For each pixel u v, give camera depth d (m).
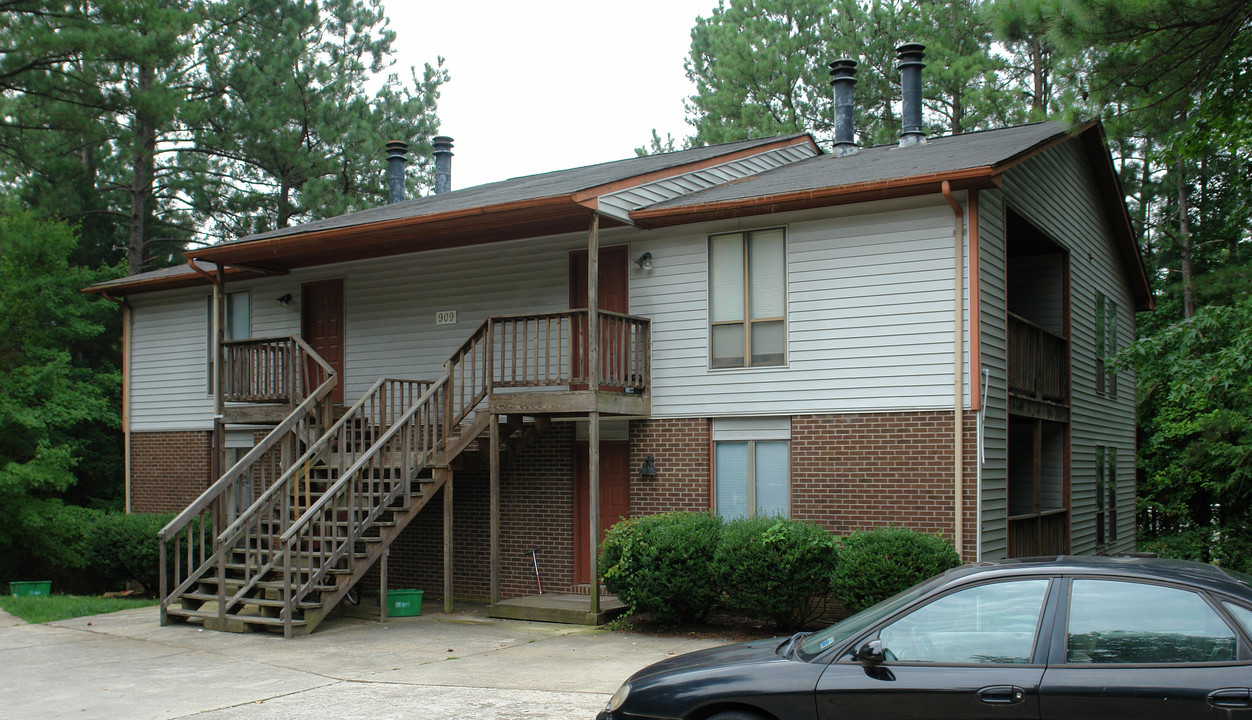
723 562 12.14
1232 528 23.27
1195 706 4.98
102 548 17.92
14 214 24.97
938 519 12.66
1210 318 14.30
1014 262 17.58
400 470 14.76
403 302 17.45
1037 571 5.58
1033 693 5.24
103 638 12.58
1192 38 12.45
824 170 15.61
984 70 28.41
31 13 23.30
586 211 13.59
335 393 18.06
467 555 16.59
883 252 13.23
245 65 30.45
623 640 11.98
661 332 14.88
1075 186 17.73
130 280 20.84
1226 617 5.13
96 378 26.77
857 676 5.61
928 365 12.84
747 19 33.81
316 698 9.02
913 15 30.81
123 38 23.05
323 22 34.00
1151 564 5.56
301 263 18.12
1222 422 18.69
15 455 23.33
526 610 13.62
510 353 16.25
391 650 11.41
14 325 23.83
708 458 14.40
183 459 20.45
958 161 12.96
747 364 14.19
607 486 15.45
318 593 13.35
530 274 16.22
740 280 14.33
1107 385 20.11
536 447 16.06
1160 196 29.09
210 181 33.59
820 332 13.62
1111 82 13.00
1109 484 20.14
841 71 18.66
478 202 15.88
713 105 33.41
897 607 5.79
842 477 13.34
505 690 9.20
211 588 14.21
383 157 32.44
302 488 15.65
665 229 14.96
